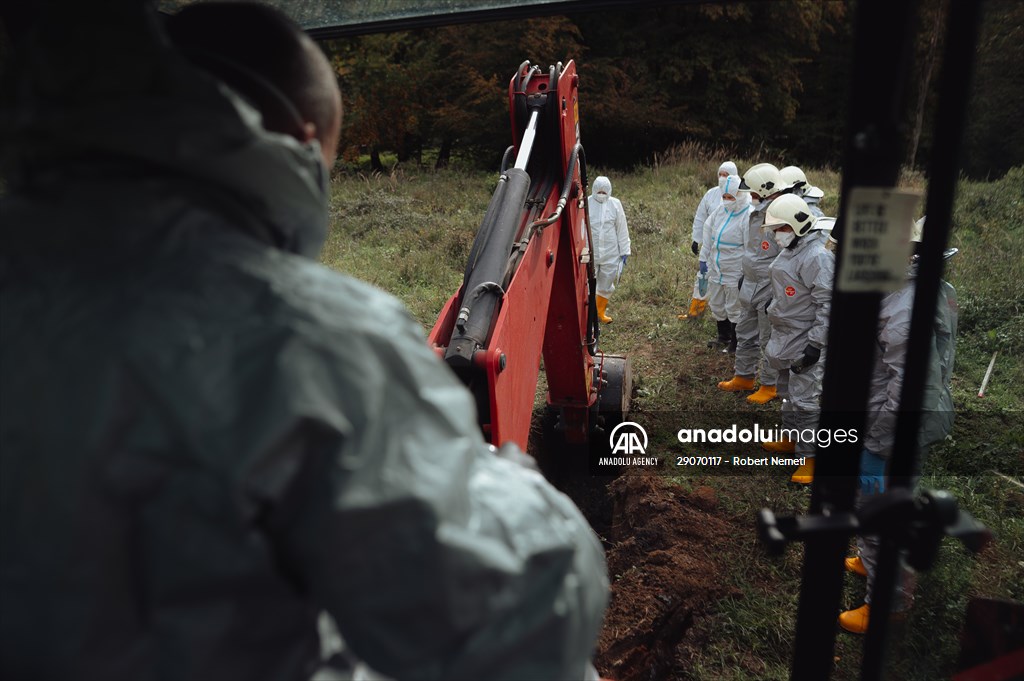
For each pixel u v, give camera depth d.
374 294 0.96
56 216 0.89
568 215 5.01
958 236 5.02
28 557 0.82
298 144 0.98
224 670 0.84
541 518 0.95
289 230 1.00
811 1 23.36
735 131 24.62
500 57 22.67
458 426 0.91
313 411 0.81
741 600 4.79
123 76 0.85
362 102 22.34
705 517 5.67
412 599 0.83
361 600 0.83
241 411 0.81
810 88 25.92
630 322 9.85
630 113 23.33
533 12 2.37
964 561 3.94
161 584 0.81
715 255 8.69
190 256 0.88
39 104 0.85
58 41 0.86
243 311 0.85
